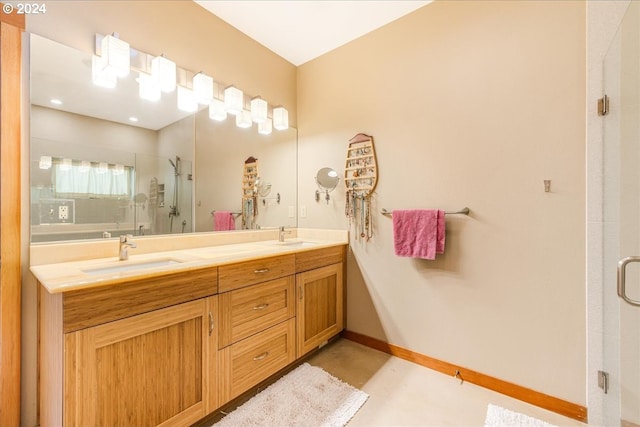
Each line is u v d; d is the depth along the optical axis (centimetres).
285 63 264
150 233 178
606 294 140
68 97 147
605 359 140
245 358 156
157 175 182
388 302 218
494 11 174
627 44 124
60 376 100
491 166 175
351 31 226
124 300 111
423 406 158
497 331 173
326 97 253
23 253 132
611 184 137
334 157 247
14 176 131
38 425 133
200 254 169
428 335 199
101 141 159
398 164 212
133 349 114
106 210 161
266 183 247
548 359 157
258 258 162
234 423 143
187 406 130
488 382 175
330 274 222
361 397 165
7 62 129
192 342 132
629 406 126
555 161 155
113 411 108
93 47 153
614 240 137
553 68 156
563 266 154
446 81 191
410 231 195
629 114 124
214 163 212
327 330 219
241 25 220
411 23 206
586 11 146
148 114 177
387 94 217
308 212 265
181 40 189
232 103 209
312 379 182
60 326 100
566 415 151
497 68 173
